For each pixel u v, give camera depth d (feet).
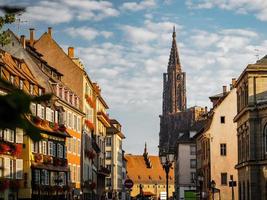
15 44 215.72
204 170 326.24
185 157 408.87
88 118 293.84
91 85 299.99
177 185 432.66
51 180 208.64
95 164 323.16
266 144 213.05
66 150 238.07
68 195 229.45
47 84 211.41
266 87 221.05
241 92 239.91
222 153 302.86
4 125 12.24
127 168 648.79
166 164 137.08
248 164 216.13
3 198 167.02
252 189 213.66
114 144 427.33
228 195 298.35
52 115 214.07
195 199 370.94
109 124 407.03
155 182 644.27
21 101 12.35
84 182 270.87
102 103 363.15
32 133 12.60
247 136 223.10
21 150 177.99
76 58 287.69
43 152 201.05
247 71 221.66
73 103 254.47
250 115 216.95
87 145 285.43
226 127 305.12
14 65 196.24
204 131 316.40
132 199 509.76
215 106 325.01
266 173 208.33
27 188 183.32
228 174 300.81
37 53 236.22
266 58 231.30
